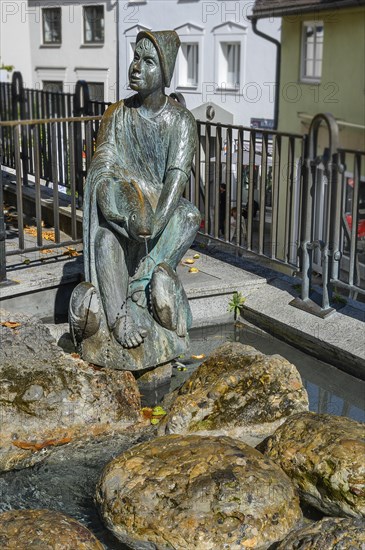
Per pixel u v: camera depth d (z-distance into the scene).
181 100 7.16
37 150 6.71
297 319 6.43
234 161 7.67
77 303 5.62
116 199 5.57
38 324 5.95
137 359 5.64
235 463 4.30
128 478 4.29
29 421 5.11
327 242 6.25
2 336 5.65
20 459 4.93
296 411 5.23
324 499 4.36
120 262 5.68
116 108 5.79
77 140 8.30
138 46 5.59
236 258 7.45
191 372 6.05
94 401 5.24
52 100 9.28
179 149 5.66
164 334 5.78
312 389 5.86
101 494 4.31
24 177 9.46
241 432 5.16
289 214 6.61
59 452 5.00
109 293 5.64
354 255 6.07
